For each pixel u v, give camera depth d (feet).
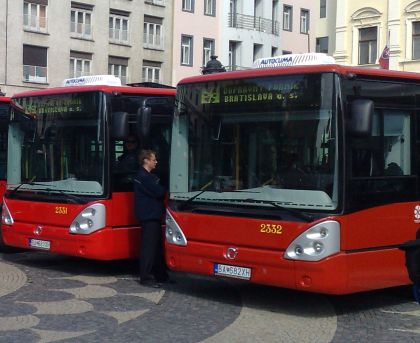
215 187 29.84
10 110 40.06
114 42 140.05
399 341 24.84
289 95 27.86
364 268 27.27
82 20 135.33
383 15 124.98
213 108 30.32
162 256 34.78
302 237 26.61
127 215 35.94
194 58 153.17
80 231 35.35
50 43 129.90
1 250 45.11
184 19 151.12
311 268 26.37
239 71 29.81
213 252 29.40
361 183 27.20
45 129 37.91
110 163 35.24
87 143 35.91
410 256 20.65
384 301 32.12
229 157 29.50
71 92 36.76
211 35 155.43
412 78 29.63
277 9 168.35
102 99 35.40
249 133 28.96
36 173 38.14
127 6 141.90
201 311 29.07
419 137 29.96
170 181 31.71
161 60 148.46
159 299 31.24
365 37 128.67
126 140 36.04
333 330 26.30
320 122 26.89
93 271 38.60
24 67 126.62
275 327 26.58
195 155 30.78
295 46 174.81
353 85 27.20
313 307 30.40
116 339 24.20
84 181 35.81
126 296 31.73
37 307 28.86
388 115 28.58
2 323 25.98
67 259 42.91
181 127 31.53
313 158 26.99
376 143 27.94
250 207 28.40
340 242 26.43
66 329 25.39
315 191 26.78
